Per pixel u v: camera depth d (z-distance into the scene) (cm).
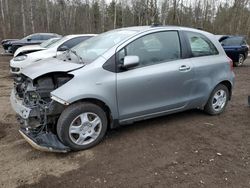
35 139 383
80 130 405
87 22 5112
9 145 432
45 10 4722
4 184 335
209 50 544
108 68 419
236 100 705
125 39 443
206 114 571
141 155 402
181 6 4219
